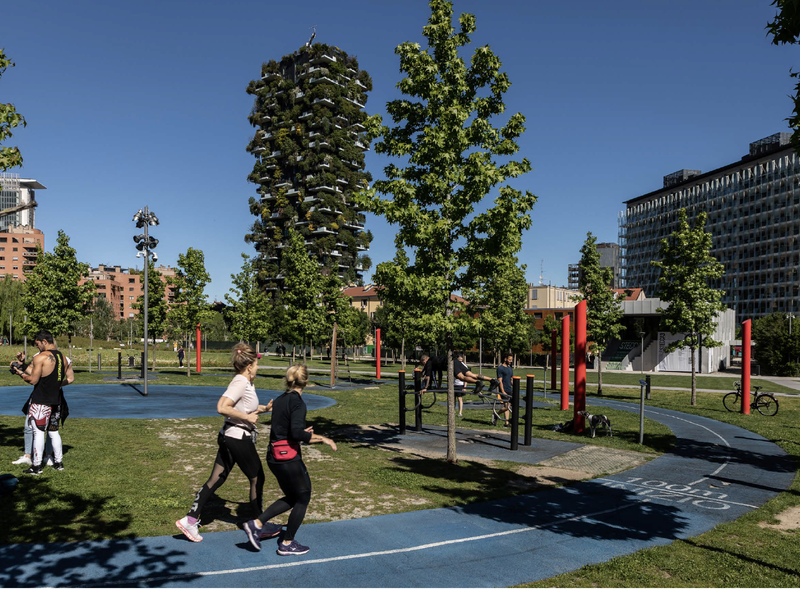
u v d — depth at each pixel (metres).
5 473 7.86
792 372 51.88
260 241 129.00
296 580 4.73
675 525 6.73
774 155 112.12
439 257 9.75
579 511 7.20
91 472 8.28
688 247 22.56
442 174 10.04
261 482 5.98
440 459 10.31
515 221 9.64
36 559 4.94
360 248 134.50
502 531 6.29
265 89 133.50
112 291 158.88
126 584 4.50
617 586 4.84
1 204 150.25
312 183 124.69
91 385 24.78
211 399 19.91
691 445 12.83
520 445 12.10
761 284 112.69
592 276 27.73
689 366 57.59
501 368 15.36
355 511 6.89
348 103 130.88
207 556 5.20
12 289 88.00
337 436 12.91
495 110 10.70
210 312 31.81
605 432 14.51
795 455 11.82
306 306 28.42
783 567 5.39
